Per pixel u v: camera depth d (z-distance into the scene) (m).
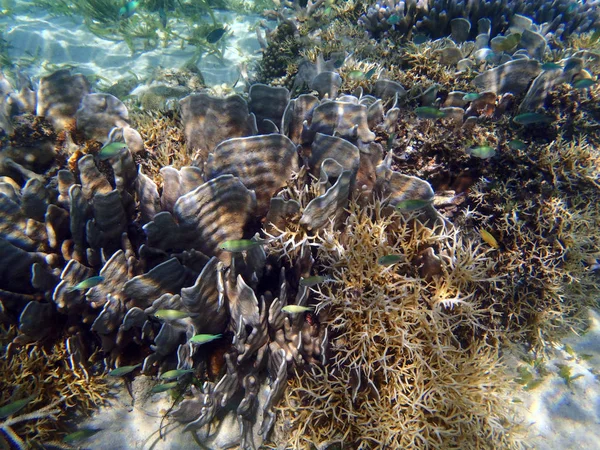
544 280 0.85
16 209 0.75
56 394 0.71
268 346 0.74
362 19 1.63
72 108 0.93
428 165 0.90
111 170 0.89
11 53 1.95
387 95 1.06
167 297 0.69
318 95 1.08
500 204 0.86
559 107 1.00
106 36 2.08
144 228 0.71
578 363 0.86
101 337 0.72
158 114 1.01
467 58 1.17
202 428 0.73
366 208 0.74
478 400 0.71
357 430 0.71
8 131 0.90
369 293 0.70
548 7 1.53
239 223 0.78
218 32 1.58
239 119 0.85
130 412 0.74
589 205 0.91
